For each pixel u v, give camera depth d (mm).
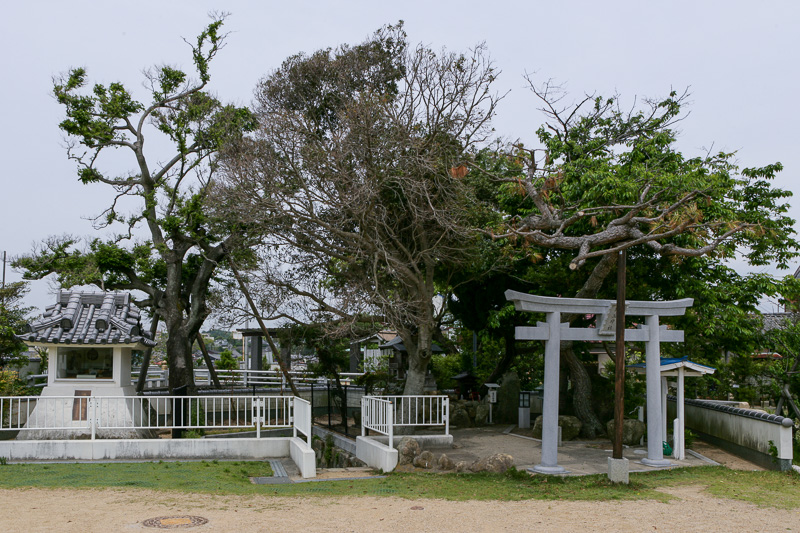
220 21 21391
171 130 20219
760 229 12758
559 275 17484
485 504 9602
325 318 17344
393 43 19344
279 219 16141
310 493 10469
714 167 18344
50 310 16547
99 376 15836
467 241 16438
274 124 16266
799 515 9195
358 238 15664
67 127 19922
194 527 7594
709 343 18625
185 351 21438
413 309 16766
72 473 11703
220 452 14336
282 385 26672
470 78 16234
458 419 19656
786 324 19578
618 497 10250
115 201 21406
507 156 16375
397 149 15641
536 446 15891
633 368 15938
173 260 21797
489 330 21703
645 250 16734
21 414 17234
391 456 13195
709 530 8148
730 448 15305
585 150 18766
